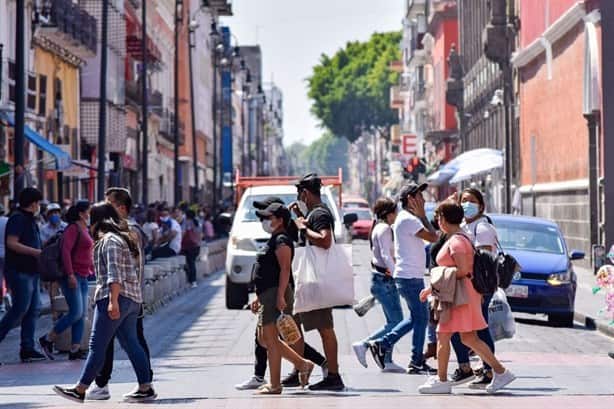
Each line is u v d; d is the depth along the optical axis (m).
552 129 88.94
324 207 28.58
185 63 180.75
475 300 27.52
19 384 31.11
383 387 28.91
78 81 101.19
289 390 28.55
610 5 71.62
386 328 32.19
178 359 36.31
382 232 32.16
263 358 28.88
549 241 47.72
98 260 26.95
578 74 78.88
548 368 32.72
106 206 27.34
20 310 36.12
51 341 36.53
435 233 31.39
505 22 107.62
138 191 131.12
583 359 35.09
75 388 26.84
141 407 25.62
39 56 87.50
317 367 33.66
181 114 179.00
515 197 98.69
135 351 27.12
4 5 77.50
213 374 32.22
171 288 60.81
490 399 26.17
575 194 79.94
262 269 27.77
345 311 51.28
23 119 52.59
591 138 74.62
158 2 150.88
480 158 103.50
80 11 93.69
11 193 75.38
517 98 105.31
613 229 72.31
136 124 130.75
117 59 113.31
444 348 27.62
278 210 27.73
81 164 79.19
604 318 45.19
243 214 55.53
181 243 70.75
